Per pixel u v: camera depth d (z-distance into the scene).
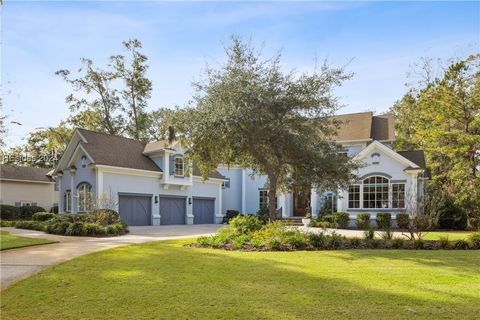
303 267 9.16
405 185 24.17
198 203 31.67
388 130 29.09
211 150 15.52
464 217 22.14
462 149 24.52
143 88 40.81
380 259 10.52
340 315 5.40
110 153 26.09
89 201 23.14
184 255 11.13
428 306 5.84
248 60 15.27
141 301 6.09
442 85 27.78
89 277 7.95
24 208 32.75
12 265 9.55
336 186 16.14
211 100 14.91
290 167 16.84
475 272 8.58
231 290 6.81
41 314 5.50
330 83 15.41
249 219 16.19
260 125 14.61
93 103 39.72
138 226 25.98
